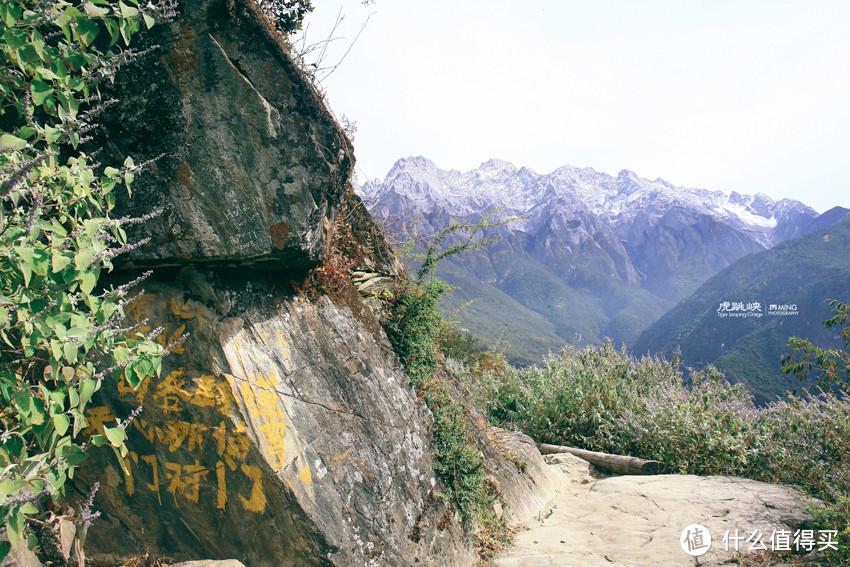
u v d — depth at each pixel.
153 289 3.14
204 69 3.02
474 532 4.90
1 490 1.88
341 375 3.87
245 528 3.09
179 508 3.14
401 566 3.67
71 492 3.18
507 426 9.88
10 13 2.12
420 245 5.66
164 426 3.07
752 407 8.70
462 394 6.77
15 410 2.26
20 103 2.39
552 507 6.23
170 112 3.02
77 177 2.37
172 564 3.12
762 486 6.05
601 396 9.77
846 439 6.43
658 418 8.38
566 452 8.91
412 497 4.14
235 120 3.08
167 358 3.05
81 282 2.36
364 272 4.79
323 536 3.11
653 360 10.88
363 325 4.49
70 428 3.13
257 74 3.09
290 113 3.19
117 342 2.44
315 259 3.59
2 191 1.93
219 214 3.09
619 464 8.14
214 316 3.13
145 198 3.02
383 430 4.08
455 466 4.99
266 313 3.43
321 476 3.30
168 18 2.67
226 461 3.04
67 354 2.13
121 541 3.18
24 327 2.09
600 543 4.98
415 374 4.98
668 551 4.62
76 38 2.34
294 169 3.21
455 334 10.98
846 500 4.66
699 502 5.61
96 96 2.86
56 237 2.18
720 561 4.39
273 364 3.30
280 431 3.14
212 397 2.99
